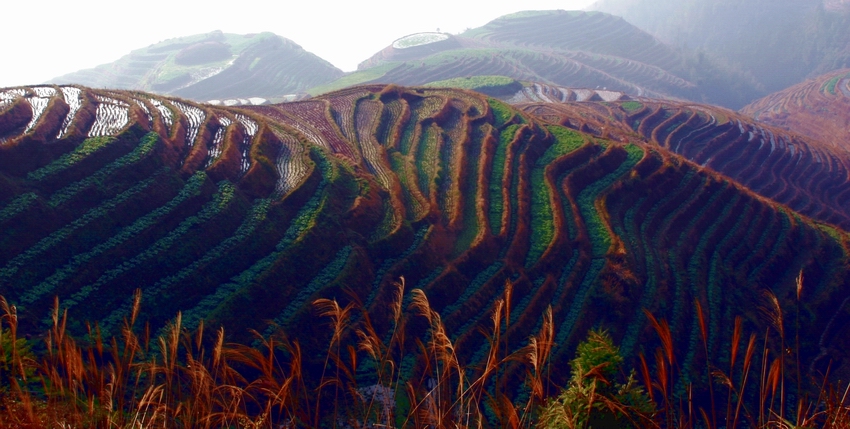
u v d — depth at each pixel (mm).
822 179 72438
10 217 22719
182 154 31344
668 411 11008
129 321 21266
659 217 40094
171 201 27172
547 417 11719
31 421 10492
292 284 25641
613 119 76250
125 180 27031
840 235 43312
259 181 30906
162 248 24484
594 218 37000
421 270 29172
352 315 25266
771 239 41531
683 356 29203
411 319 26000
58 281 21578
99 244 23875
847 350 33031
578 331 28422
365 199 32250
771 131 83688
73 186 25719
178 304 22891
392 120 45781
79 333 20250
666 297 32312
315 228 28422
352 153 38781
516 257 32062
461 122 46562
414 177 36750
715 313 32469
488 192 37031
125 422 11539
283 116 44406
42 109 32375
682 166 46219
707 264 36719
